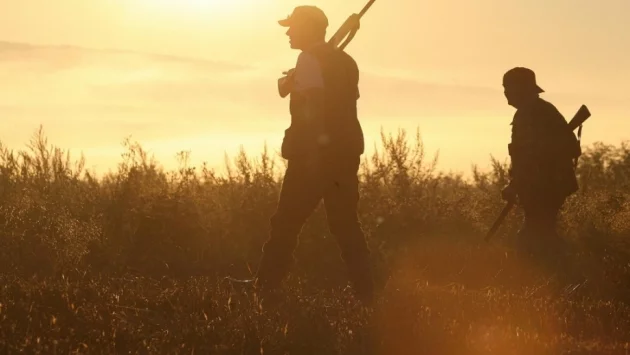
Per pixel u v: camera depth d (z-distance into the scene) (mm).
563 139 10883
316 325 7293
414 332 7234
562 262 10633
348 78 8570
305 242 10727
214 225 11414
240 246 11094
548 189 10859
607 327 8078
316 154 8438
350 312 7801
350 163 8570
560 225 12422
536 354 7137
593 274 10258
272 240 8711
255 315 7426
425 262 10867
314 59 8438
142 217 10859
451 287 9648
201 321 7387
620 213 12375
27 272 9438
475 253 11008
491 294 8938
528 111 10992
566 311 8406
